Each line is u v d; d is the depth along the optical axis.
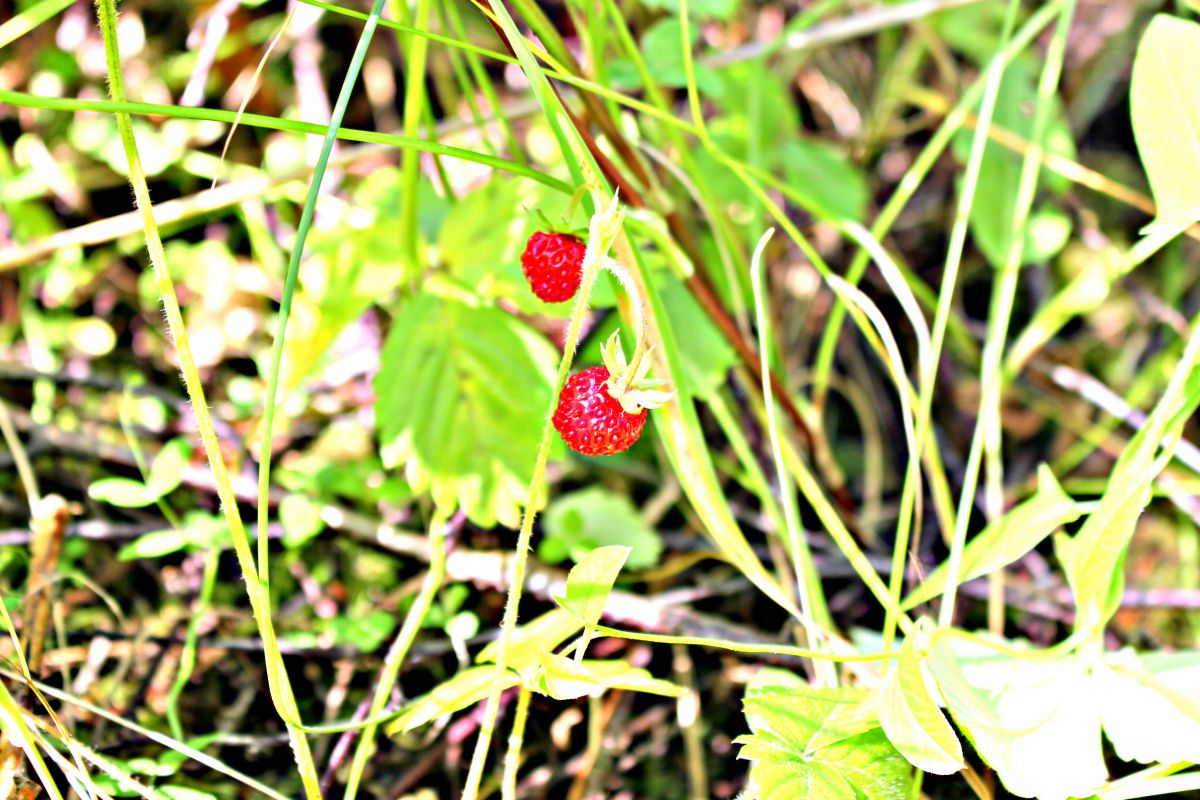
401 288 0.43
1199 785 0.36
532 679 0.35
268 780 0.41
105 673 0.42
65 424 0.47
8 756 0.38
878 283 0.52
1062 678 0.37
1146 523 0.48
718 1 0.45
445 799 0.41
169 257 0.50
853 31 0.48
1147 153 0.38
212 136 0.51
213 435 0.35
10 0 0.51
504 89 0.56
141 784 0.38
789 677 0.38
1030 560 0.46
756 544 0.46
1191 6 0.41
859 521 0.47
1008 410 0.50
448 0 0.41
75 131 0.50
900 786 0.35
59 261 0.49
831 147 0.55
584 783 0.41
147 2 0.54
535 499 0.35
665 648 0.43
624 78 0.43
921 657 0.35
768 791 0.35
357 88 0.55
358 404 0.48
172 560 0.44
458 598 0.43
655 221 0.40
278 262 0.48
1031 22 0.43
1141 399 0.50
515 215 0.42
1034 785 0.36
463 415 0.41
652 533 0.45
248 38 0.52
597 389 0.35
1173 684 0.37
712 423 0.48
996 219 0.49
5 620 0.37
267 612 0.35
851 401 0.51
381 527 0.44
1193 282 0.54
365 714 0.41
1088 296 0.44
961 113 0.44
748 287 0.47
